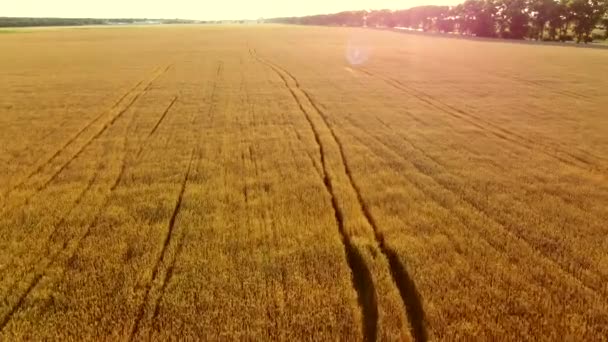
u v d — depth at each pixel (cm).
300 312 582
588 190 1020
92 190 1023
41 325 562
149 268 689
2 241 781
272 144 1409
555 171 1151
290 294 620
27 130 1591
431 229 817
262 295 619
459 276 663
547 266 694
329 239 778
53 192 1012
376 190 1017
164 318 573
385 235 788
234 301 606
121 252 737
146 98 2241
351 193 995
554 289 633
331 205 934
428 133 1542
